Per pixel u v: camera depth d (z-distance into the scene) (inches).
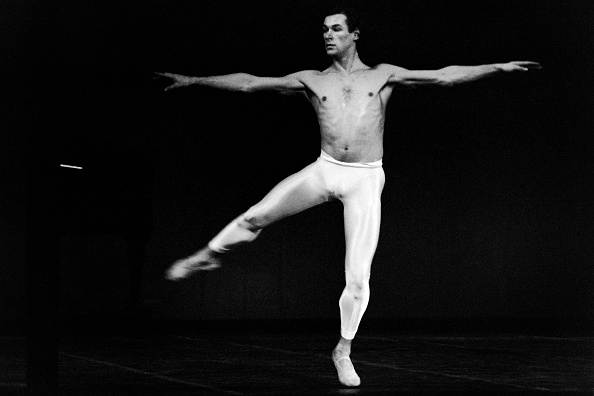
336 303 459.5
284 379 239.0
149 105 455.2
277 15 462.3
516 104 470.3
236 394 207.6
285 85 230.7
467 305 466.3
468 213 467.5
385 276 463.2
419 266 464.8
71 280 442.6
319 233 458.9
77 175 366.9
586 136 470.9
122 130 454.3
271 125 461.4
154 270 450.3
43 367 173.0
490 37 470.9
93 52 453.4
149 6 456.1
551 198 470.3
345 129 225.8
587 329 400.8
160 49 456.8
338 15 229.9
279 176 461.7
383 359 287.4
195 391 212.8
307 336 368.2
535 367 266.8
